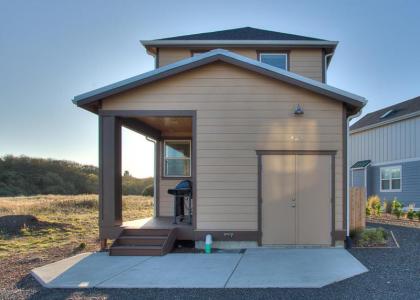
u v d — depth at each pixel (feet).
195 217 32.63
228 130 32.86
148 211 66.64
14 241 37.68
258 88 32.94
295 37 47.32
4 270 26.09
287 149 32.55
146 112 33.12
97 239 38.65
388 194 74.02
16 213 56.95
